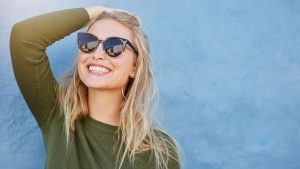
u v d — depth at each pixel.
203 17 3.06
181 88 3.03
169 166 2.66
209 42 3.06
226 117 3.06
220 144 3.05
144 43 2.60
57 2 2.90
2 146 2.82
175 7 3.03
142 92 2.63
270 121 3.10
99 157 2.43
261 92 3.10
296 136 3.12
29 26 2.33
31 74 2.35
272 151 3.09
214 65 3.06
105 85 2.43
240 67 3.08
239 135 3.07
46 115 2.44
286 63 3.12
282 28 3.12
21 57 2.31
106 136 2.48
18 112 2.84
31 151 2.85
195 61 3.04
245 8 3.10
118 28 2.52
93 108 2.51
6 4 2.83
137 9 2.99
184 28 3.04
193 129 3.03
